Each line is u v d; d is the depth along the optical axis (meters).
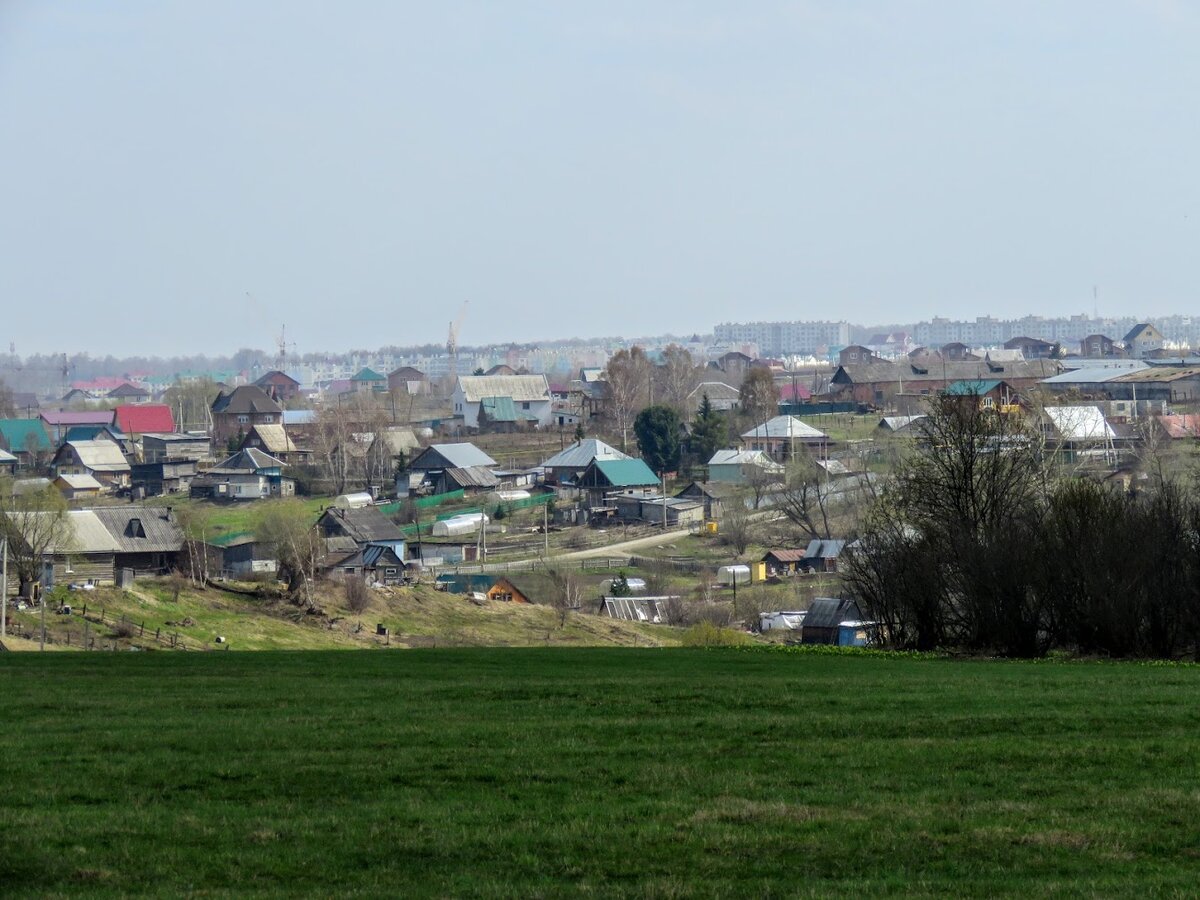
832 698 63.50
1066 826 40.25
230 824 41.16
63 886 35.69
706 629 165.62
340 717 58.59
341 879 36.47
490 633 183.12
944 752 50.00
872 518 134.50
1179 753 49.31
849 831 40.06
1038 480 131.00
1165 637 97.38
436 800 43.94
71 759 49.62
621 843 39.16
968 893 34.59
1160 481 146.38
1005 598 99.81
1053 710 59.34
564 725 55.84
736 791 44.69
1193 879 35.47
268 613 184.00
